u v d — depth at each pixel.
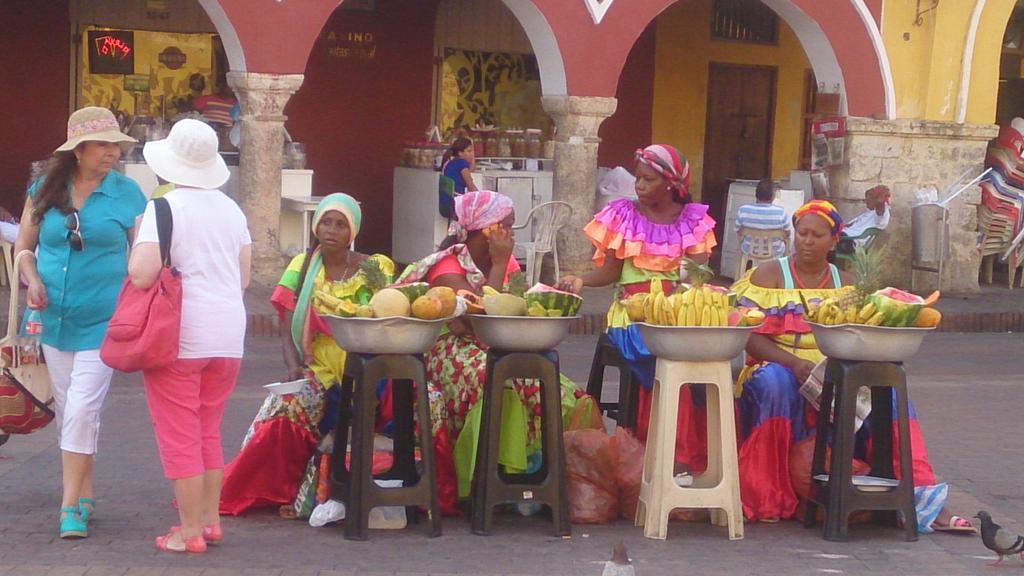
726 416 6.41
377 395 6.81
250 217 14.19
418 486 6.30
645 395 7.06
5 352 6.44
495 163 16.52
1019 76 21.34
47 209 6.20
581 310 14.22
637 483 6.72
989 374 12.41
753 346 6.91
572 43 15.16
